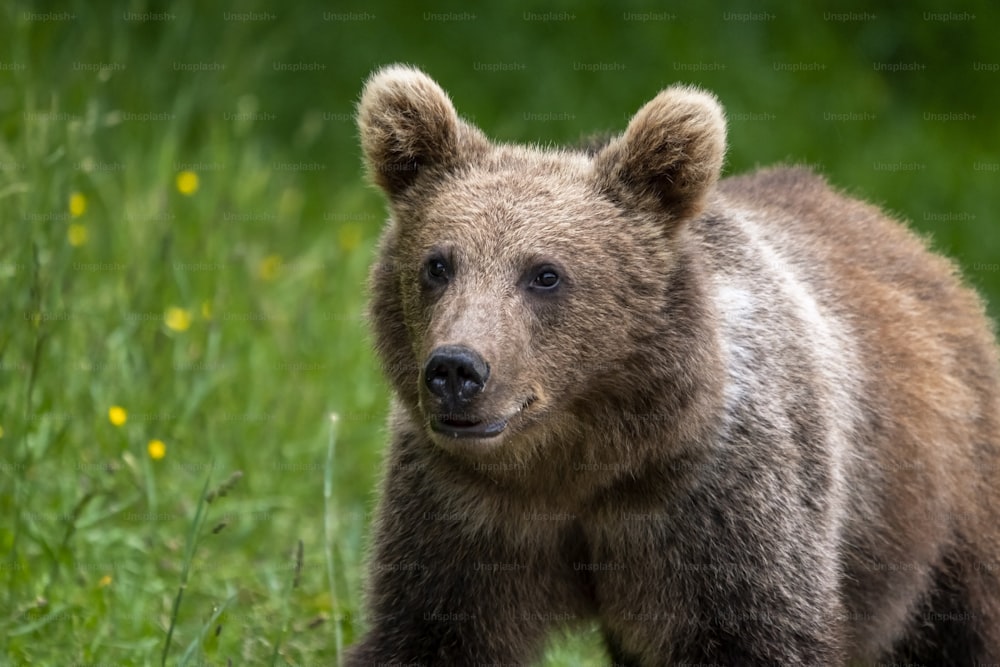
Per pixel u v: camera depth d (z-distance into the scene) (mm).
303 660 11234
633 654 10289
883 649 11188
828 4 24141
